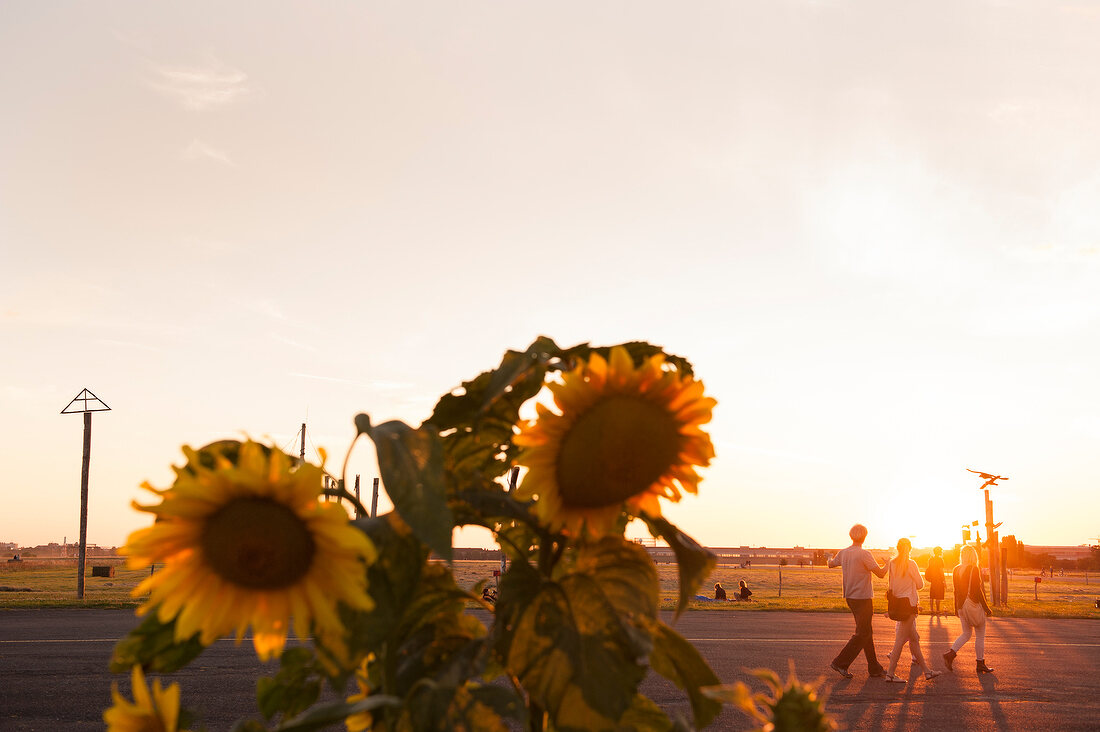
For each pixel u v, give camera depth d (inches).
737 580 3046.3
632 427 46.6
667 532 52.1
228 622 39.8
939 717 338.3
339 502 42.2
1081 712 353.4
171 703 42.4
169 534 39.7
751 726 303.6
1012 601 1392.7
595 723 45.2
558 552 53.4
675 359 53.2
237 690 356.2
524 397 54.6
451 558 39.3
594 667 46.3
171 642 46.6
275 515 40.0
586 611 48.6
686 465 48.7
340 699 42.9
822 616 853.8
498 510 51.2
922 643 616.7
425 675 49.4
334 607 40.9
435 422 53.7
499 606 49.8
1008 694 392.8
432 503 40.6
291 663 55.4
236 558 39.3
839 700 370.6
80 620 663.8
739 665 458.6
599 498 48.4
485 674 47.8
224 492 39.7
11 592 1381.6
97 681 376.8
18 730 285.6
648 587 50.6
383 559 45.2
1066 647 602.9
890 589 436.1
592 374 46.9
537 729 52.1
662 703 325.4
